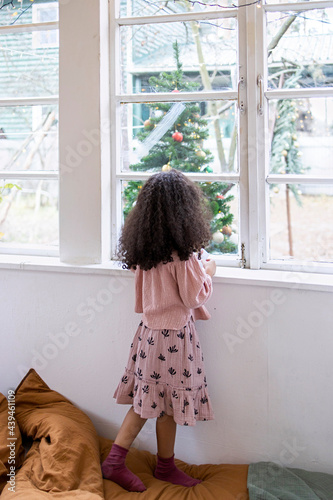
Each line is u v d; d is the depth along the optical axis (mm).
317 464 1729
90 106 1912
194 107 1951
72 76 1920
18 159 2182
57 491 1458
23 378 1979
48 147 2148
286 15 1846
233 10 1864
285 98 1859
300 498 1521
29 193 2217
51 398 1912
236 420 1795
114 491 1564
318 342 1693
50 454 1564
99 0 1882
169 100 1949
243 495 1552
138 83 2014
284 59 1864
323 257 1876
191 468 1792
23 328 1995
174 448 1856
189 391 1581
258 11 1830
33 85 2135
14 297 1989
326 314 1676
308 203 1877
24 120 2156
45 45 2098
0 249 2186
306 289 1680
